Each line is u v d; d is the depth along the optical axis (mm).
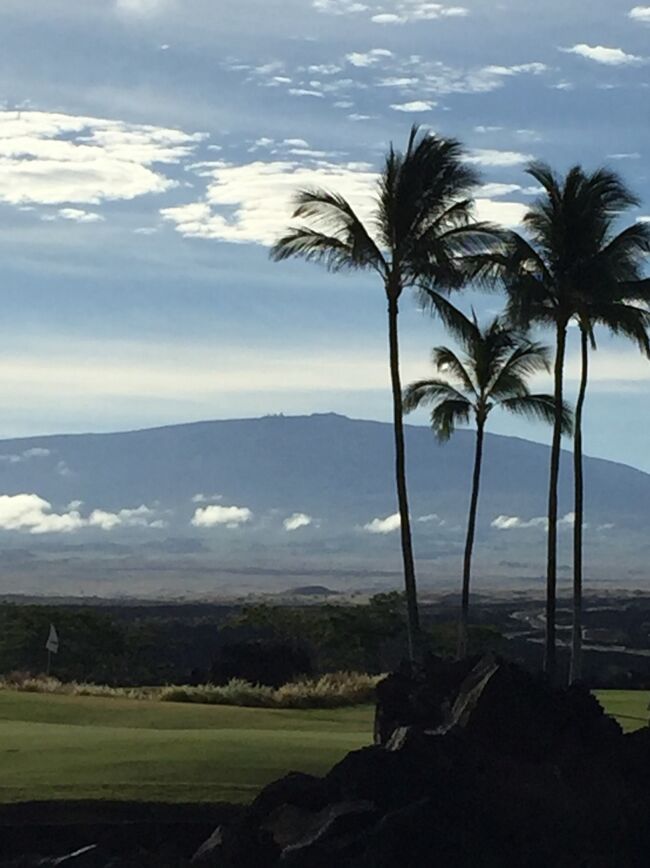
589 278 36844
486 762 17438
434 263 33125
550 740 18156
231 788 18547
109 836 17234
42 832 17125
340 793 17203
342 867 16000
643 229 37406
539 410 45156
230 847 16203
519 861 16609
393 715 19672
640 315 37438
